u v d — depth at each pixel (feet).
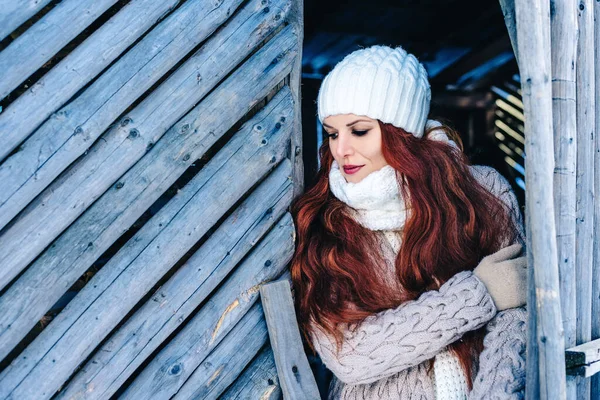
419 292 6.32
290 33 6.61
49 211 5.11
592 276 6.37
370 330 5.94
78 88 5.24
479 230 6.53
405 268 6.30
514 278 6.04
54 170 5.10
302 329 6.57
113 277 5.45
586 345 5.86
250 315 6.31
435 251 6.29
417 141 6.51
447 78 18.21
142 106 5.59
